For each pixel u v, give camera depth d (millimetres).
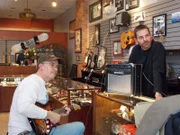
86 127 3713
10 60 9797
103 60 5914
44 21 12312
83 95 3967
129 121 2701
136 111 1888
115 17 5359
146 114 1553
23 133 2303
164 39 4090
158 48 2645
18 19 11969
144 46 2682
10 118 2383
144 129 1505
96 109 3359
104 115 3281
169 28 3979
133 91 2582
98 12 6688
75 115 3660
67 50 9898
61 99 4086
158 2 4246
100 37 6574
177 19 3756
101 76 5449
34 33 9781
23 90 2258
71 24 9398
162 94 2639
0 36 9469
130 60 2914
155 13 4328
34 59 7180
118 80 2717
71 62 9391
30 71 6680
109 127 3189
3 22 11781
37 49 9266
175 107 1458
